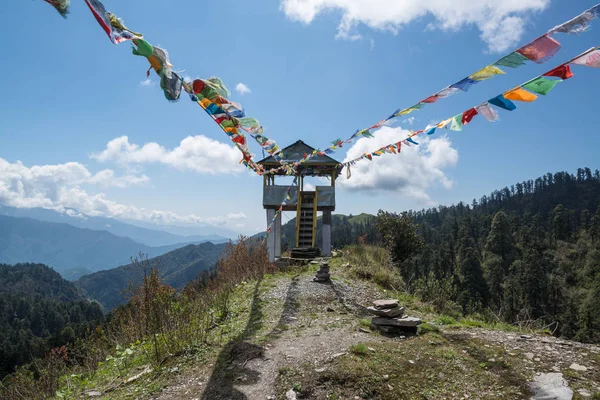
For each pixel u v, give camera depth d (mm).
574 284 88250
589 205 199375
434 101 4703
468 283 73375
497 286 83688
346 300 9672
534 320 8172
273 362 5340
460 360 5207
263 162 16875
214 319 8062
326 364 5102
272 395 4465
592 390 4273
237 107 4672
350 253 15406
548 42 3305
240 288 10992
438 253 94375
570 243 120750
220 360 5535
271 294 9969
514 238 122875
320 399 4348
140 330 7688
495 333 6473
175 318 7395
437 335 6344
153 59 3154
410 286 11977
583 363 4984
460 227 134250
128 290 8211
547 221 164625
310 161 16891
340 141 7895
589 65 3180
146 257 8297
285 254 17562
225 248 14055
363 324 7176
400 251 18859
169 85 3412
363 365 4996
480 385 4570
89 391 5332
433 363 5129
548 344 5754
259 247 14422
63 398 5289
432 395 4391
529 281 74812
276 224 17234
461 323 7773
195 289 10898
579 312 61625
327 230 17281
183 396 4617
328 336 6523
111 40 2711
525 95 3773
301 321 7805
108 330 8328
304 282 11250
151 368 5652
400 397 4359
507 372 4820
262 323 7641
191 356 5805
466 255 79312
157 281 7871
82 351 7590
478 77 4047
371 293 10703
